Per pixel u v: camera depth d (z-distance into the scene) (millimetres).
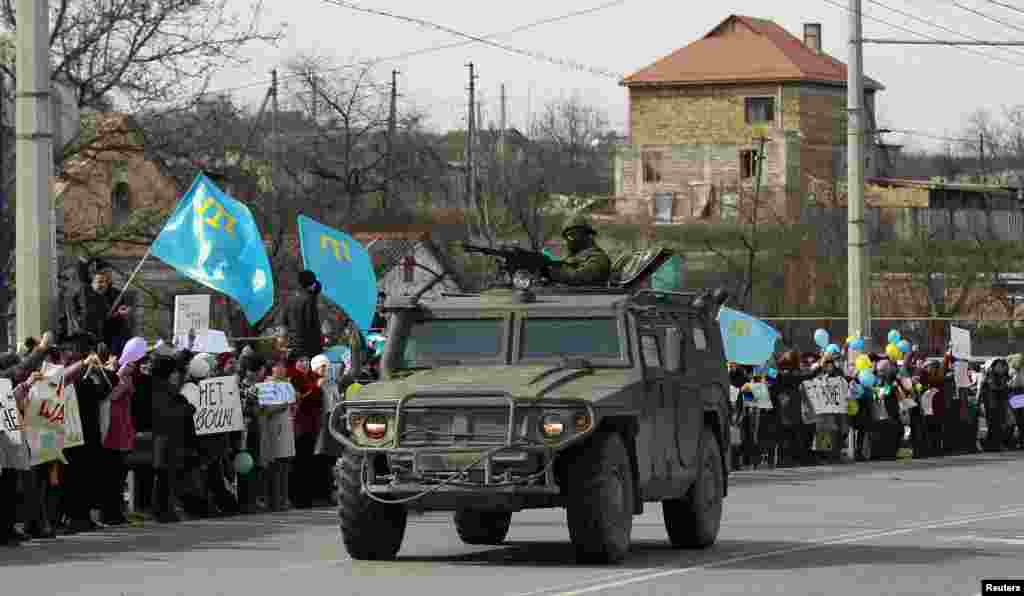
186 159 58281
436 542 26562
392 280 75188
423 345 24188
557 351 23750
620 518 22203
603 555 22031
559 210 121312
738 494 38312
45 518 27391
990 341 93562
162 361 30422
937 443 58562
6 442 25844
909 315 101438
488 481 21656
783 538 27250
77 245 57125
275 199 77000
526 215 104438
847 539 27000
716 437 26906
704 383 26234
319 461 35219
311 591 19250
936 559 23594
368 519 22484
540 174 113438
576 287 25547
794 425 49969
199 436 31469
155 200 59438
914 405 56969
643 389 23203
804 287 103188
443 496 21781
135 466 30453
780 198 149125
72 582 20469
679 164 156250
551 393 21984
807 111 155125
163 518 30500
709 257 111062
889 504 35188
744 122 155125
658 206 156125
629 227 124438
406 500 21859
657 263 26859
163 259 33688
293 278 69875
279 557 23484
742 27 158875
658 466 23766
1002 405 61719
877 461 54250
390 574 21109
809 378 51531
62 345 29141
